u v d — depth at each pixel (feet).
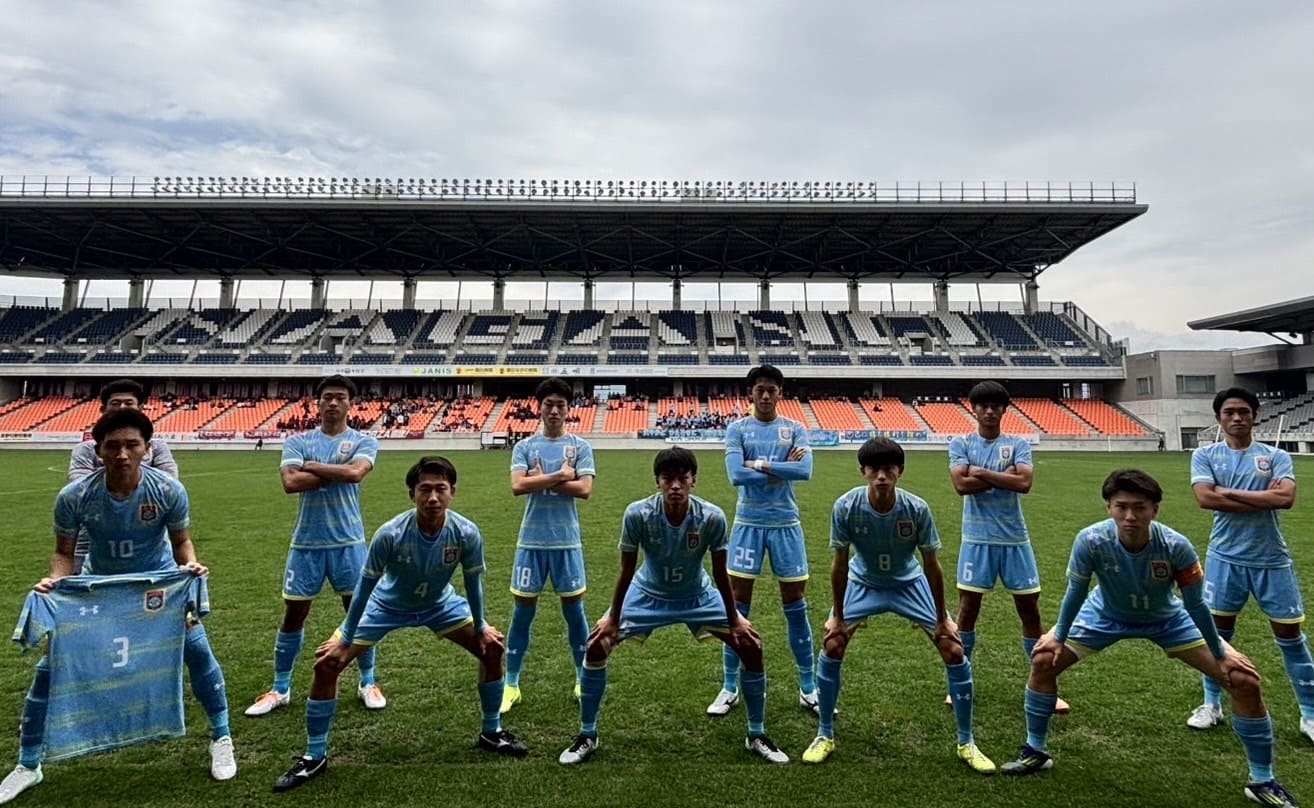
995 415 16.39
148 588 12.28
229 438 126.00
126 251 136.26
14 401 134.92
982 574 16.24
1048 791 11.62
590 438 132.77
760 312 160.56
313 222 120.67
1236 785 11.88
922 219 119.75
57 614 11.55
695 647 19.52
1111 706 15.21
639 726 14.33
